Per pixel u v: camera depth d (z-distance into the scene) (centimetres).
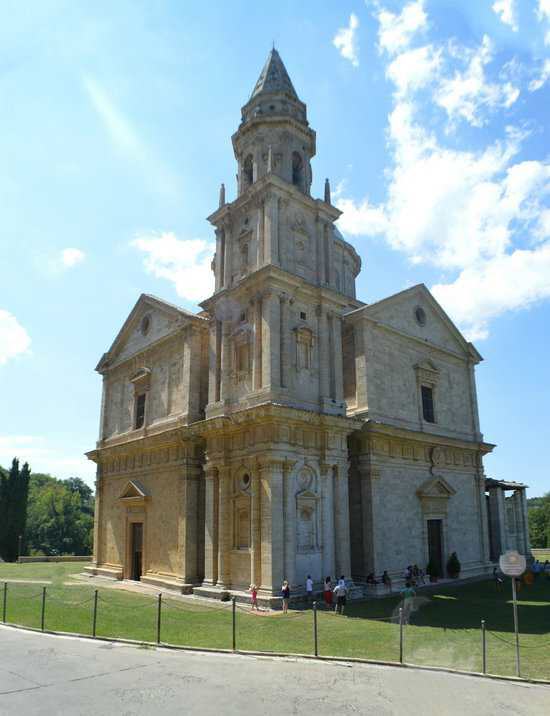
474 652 2011
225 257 4038
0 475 8119
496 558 5378
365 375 4025
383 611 2991
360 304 5234
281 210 3834
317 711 1356
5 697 1452
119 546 4703
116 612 2869
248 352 3656
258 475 3309
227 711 1352
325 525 3459
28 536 11700
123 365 5184
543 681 1599
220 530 3488
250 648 2033
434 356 4919
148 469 4419
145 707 1379
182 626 2494
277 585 3094
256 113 4275
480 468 5106
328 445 3559
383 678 1639
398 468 4150
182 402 4150
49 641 2134
